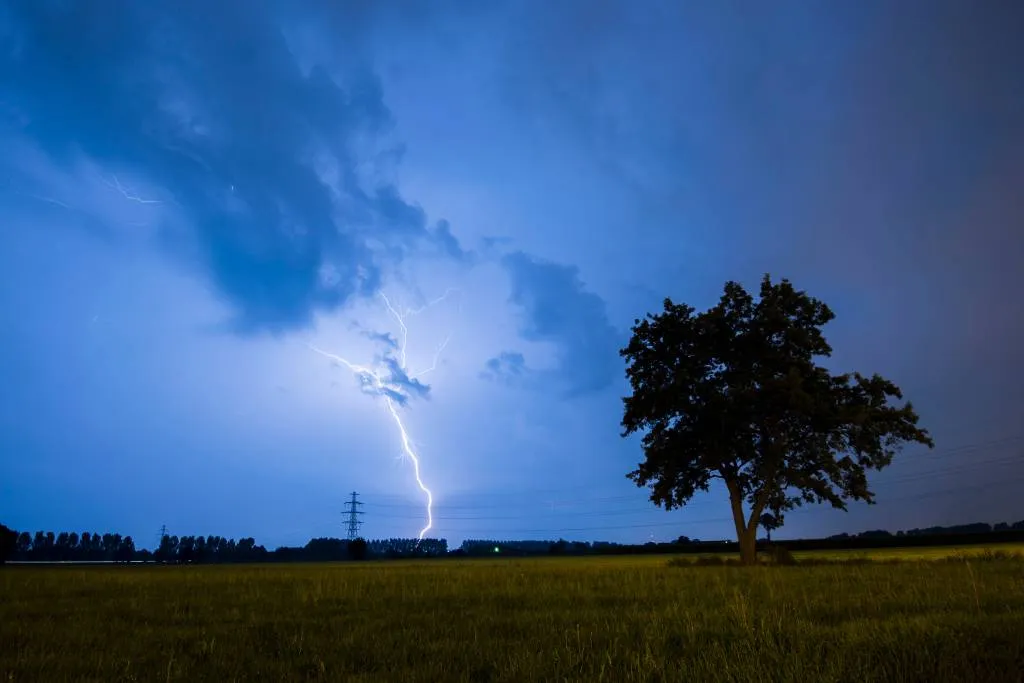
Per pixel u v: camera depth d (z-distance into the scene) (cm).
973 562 2195
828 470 3425
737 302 3775
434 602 1171
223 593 1462
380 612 1020
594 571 2341
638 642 676
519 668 558
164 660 645
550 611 973
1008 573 1516
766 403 3416
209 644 731
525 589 1438
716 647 610
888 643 598
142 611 1074
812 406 3284
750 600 1066
